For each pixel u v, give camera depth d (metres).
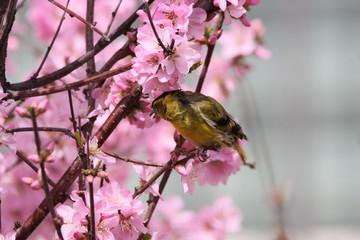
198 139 7.79
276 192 11.34
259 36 11.30
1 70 6.38
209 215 10.79
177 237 10.66
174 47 6.18
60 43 10.68
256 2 6.93
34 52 10.95
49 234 9.05
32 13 11.12
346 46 20.80
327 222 19.45
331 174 20.00
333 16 20.69
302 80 20.16
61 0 11.07
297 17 20.22
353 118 20.73
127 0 11.34
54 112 8.08
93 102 7.17
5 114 6.29
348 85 20.84
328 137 20.22
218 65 11.47
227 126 8.01
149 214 6.79
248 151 18.27
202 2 6.65
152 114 7.17
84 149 6.12
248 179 19.19
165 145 10.91
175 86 6.42
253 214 19.28
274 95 19.81
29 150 8.61
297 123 19.67
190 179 6.45
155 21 6.15
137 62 6.14
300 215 18.45
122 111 6.56
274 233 11.25
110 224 5.95
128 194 6.10
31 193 9.17
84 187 6.18
